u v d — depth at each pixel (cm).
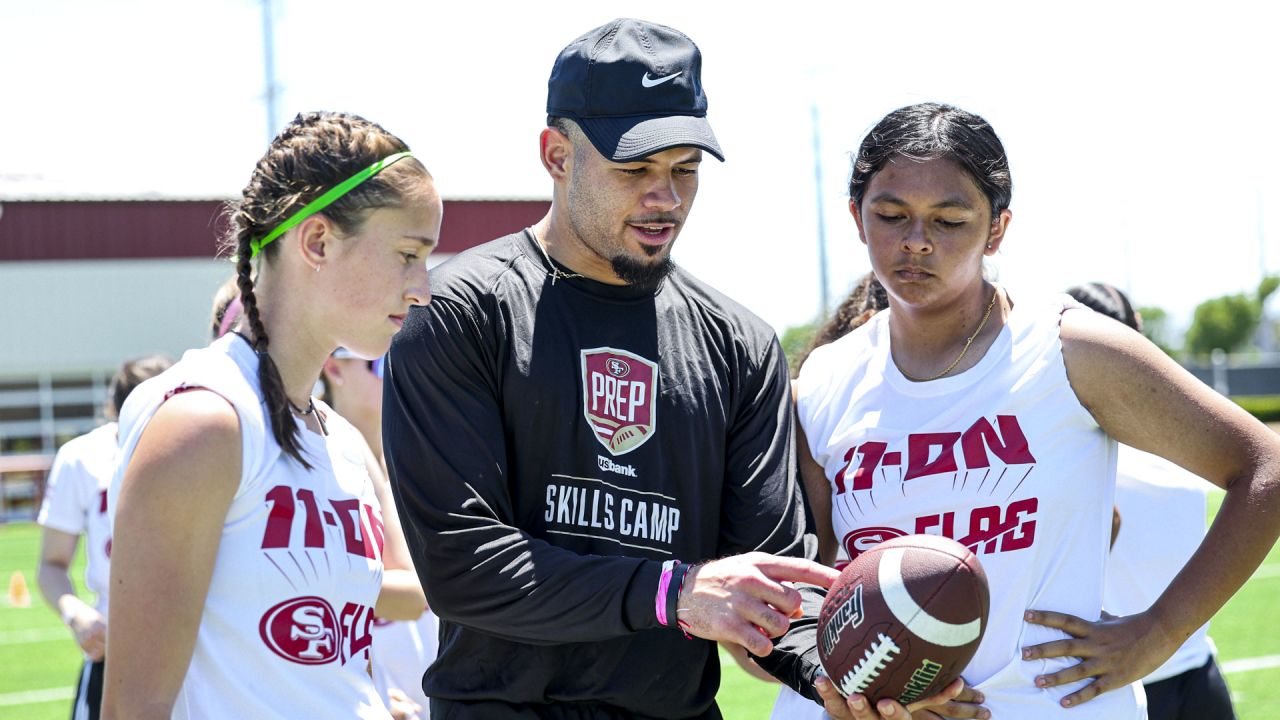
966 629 359
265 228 336
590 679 395
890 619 360
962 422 405
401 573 488
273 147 342
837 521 433
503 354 395
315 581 330
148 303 4019
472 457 383
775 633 354
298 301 340
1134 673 390
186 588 304
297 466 334
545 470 396
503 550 371
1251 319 8544
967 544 398
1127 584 563
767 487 418
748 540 415
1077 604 399
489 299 398
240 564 319
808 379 462
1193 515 569
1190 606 385
